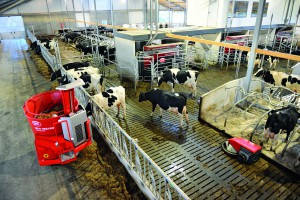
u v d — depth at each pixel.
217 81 10.61
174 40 13.40
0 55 16.97
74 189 4.36
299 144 5.62
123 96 6.67
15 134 6.30
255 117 6.95
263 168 4.95
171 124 6.75
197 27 13.60
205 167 4.96
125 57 10.34
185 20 15.86
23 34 28.44
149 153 5.42
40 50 15.85
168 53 11.03
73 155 4.54
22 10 26.17
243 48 7.52
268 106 7.65
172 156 5.32
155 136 6.12
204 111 6.85
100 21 29.69
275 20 16.34
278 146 5.54
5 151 5.54
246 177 4.70
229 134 6.05
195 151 5.51
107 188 4.31
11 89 9.80
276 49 16.38
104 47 13.79
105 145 5.49
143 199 4.07
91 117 6.16
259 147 5.00
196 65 12.83
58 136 4.46
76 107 4.61
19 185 4.48
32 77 11.39
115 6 29.69
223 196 4.23
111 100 6.40
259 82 8.58
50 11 27.61
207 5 13.57
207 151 5.51
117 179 4.51
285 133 6.14
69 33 21.33
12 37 27.88
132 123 6.80
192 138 6.04
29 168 4.94
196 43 14.74
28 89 9.77
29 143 5.87
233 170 4.89
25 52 18.02
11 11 25.67
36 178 4.65
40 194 4.27
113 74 11.62
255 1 14.38
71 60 13.74
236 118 6.89
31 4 26.36
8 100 8.66
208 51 13.39
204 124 6.73
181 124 6.44
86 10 28.92
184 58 11.78
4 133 6.36
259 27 6.78
